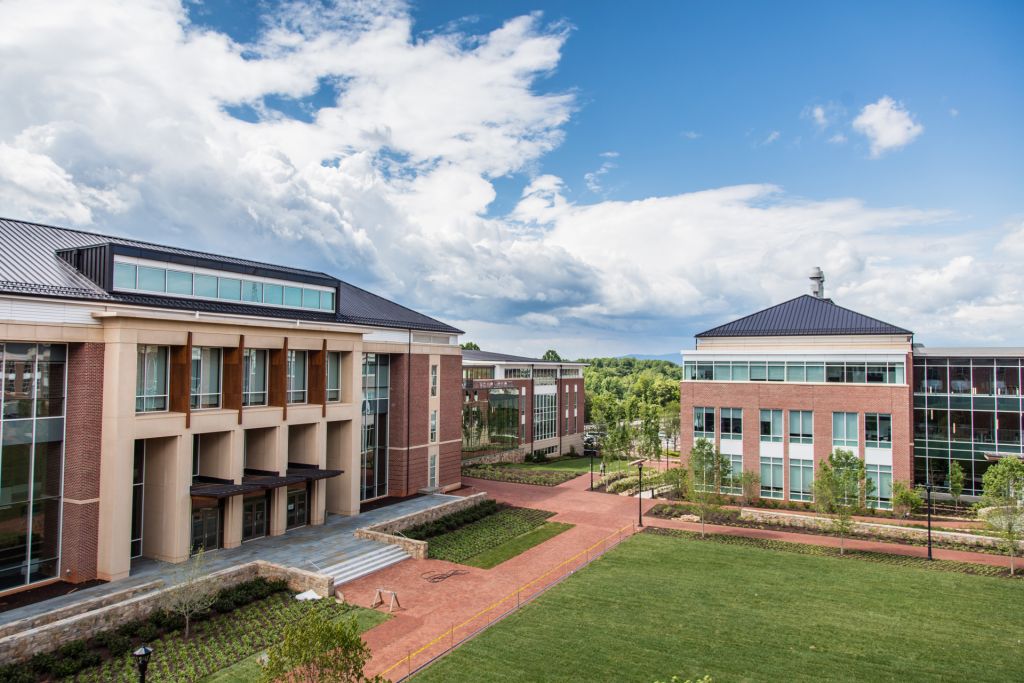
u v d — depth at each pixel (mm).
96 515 27234
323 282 40938
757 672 21250
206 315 31828
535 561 33500
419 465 47500
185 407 29969
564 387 84438
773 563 33469
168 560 29578
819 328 52125
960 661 22219
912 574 31750
